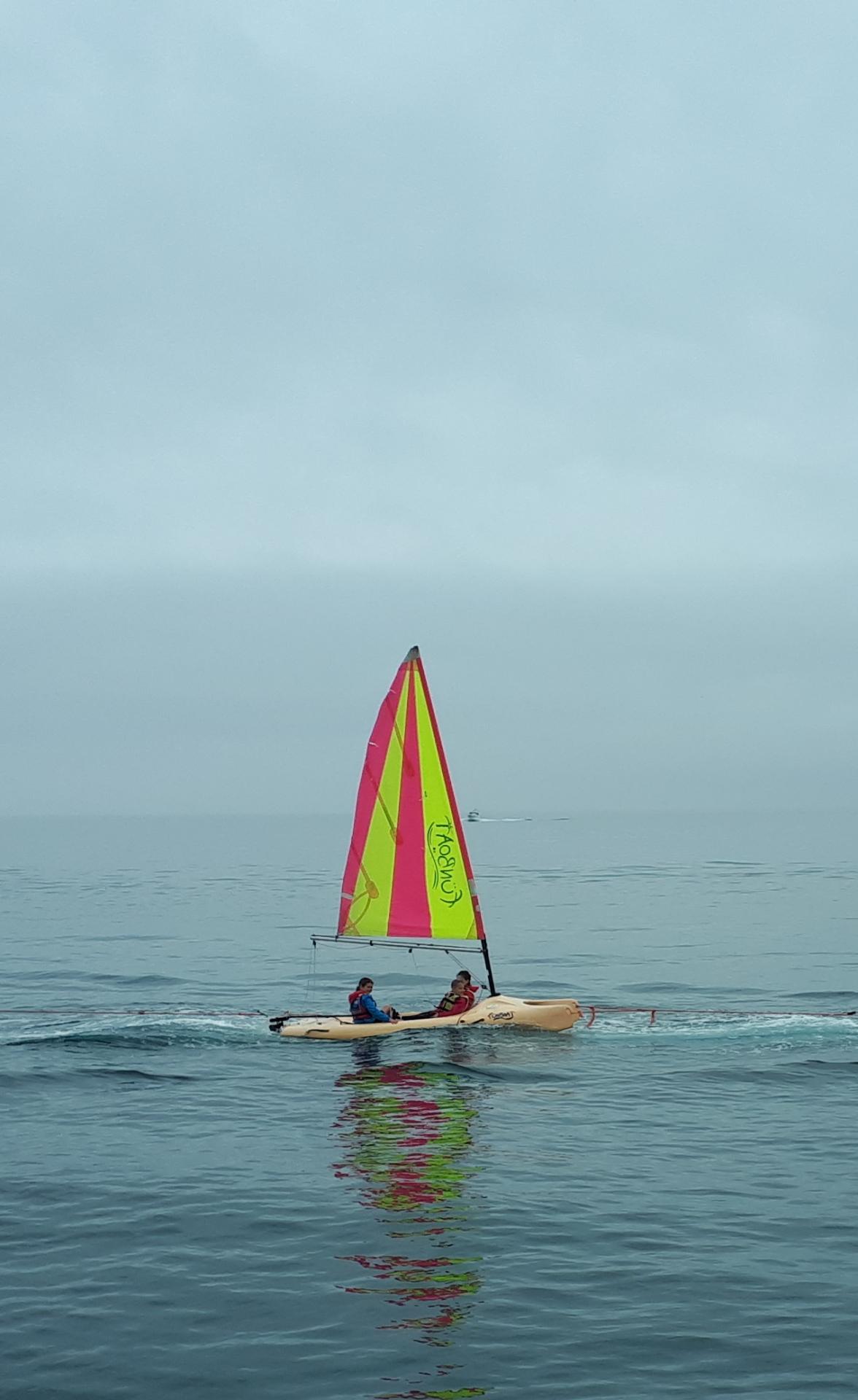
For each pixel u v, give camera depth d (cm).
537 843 17075
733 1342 1223
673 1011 3048
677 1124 2006
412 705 2834
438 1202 1625
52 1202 1630
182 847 15800
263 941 4784
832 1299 1316
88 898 6962
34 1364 1188
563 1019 2759
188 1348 1220
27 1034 2756
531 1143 1894
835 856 12212
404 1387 1146
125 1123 2022
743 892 7319
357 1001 2783
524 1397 1127
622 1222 1546
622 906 6384
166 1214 1582
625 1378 1159
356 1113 2078
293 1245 1477
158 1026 2831
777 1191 1662
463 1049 2570
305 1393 1134
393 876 2852
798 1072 2369
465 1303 1318
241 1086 2270
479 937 2844
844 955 4300
